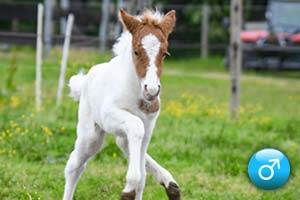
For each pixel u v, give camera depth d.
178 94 18.48
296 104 18.80
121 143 8.30
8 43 25.09
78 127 8.67
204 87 21.05
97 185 10.05
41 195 9.54
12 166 10.74
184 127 13.68
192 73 24.67
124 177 10.36
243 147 12.55
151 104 7.95
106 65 8.53
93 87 8.44
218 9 30.88
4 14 29.02
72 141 11.88
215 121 14.61
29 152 11.31
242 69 26.25
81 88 8.77
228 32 30.36
